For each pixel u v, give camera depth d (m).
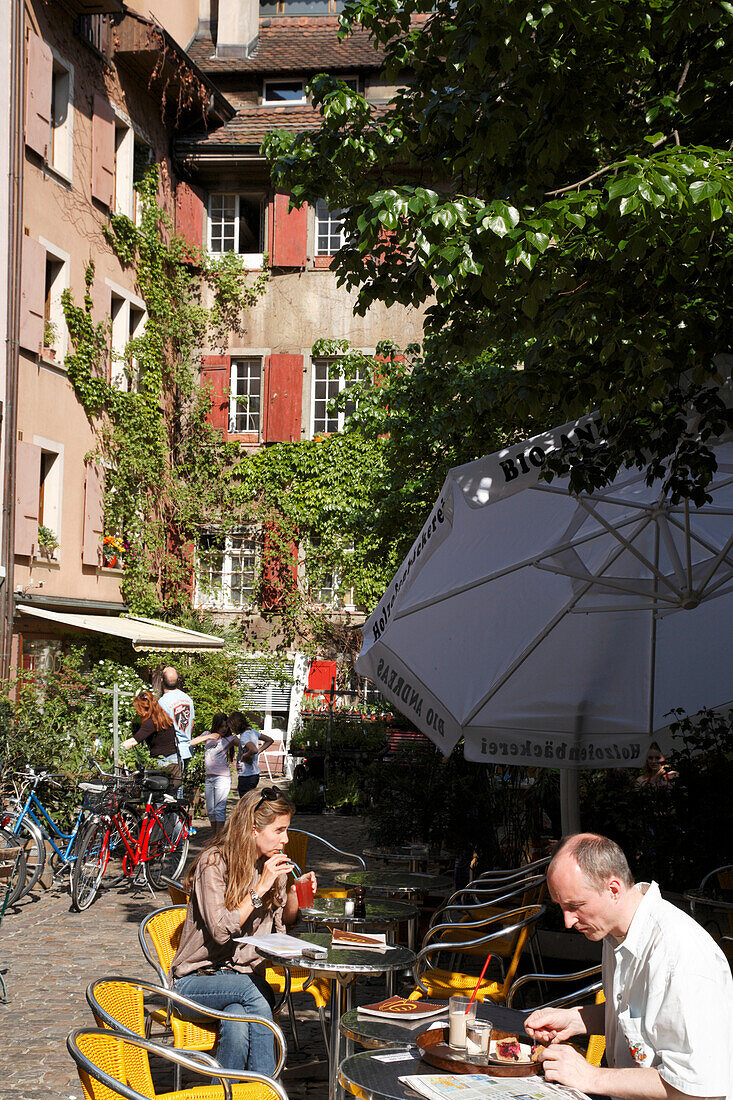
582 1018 3.61
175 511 24.80
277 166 7.62
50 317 19.92
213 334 25.92
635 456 5.87
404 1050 3.64
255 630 25.39
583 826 8.95
